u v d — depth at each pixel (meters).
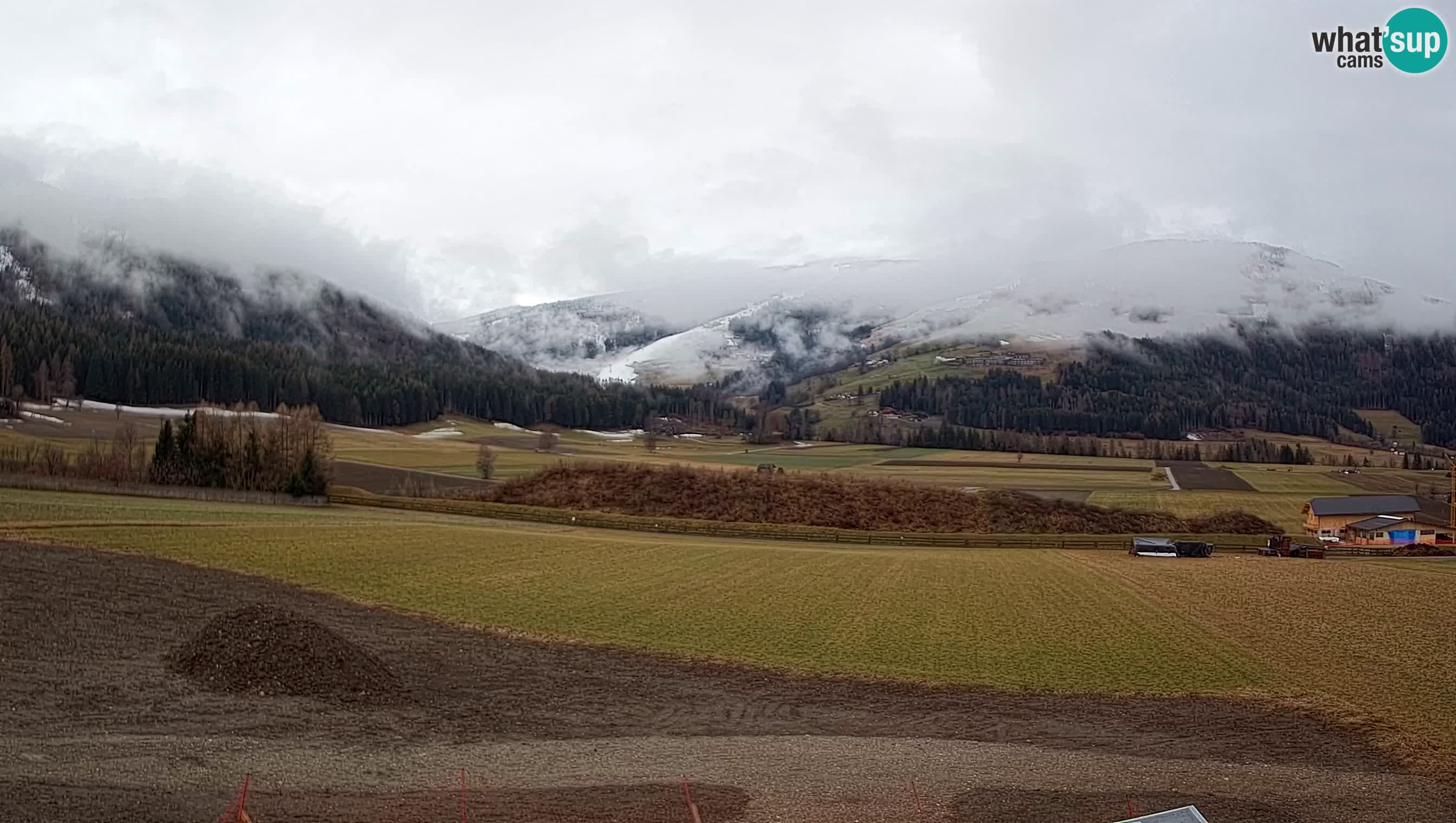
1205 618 56.81
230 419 106.94
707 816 23.27
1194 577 75.75
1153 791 26.97
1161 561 86.75
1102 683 40.72
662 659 41.88
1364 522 115.06
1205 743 32.59
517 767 26.69
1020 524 111.81
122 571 48.78
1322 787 28.12
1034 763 29.50
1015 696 38.41
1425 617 58.97
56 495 80.50
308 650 33.84
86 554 52.22
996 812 24.58
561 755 28.19
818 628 50.16
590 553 73.56
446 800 23.27
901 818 23.88
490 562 65.50
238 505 87.19
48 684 30.45
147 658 34.28
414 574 58.22
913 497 118.00
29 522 61.34
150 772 23.61
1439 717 36.50
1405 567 85.62
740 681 39.12
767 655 43.69
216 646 33.66
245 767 24.77
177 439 99.31
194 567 52.72
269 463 100.38
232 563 55.56
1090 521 113.88
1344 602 64.12
